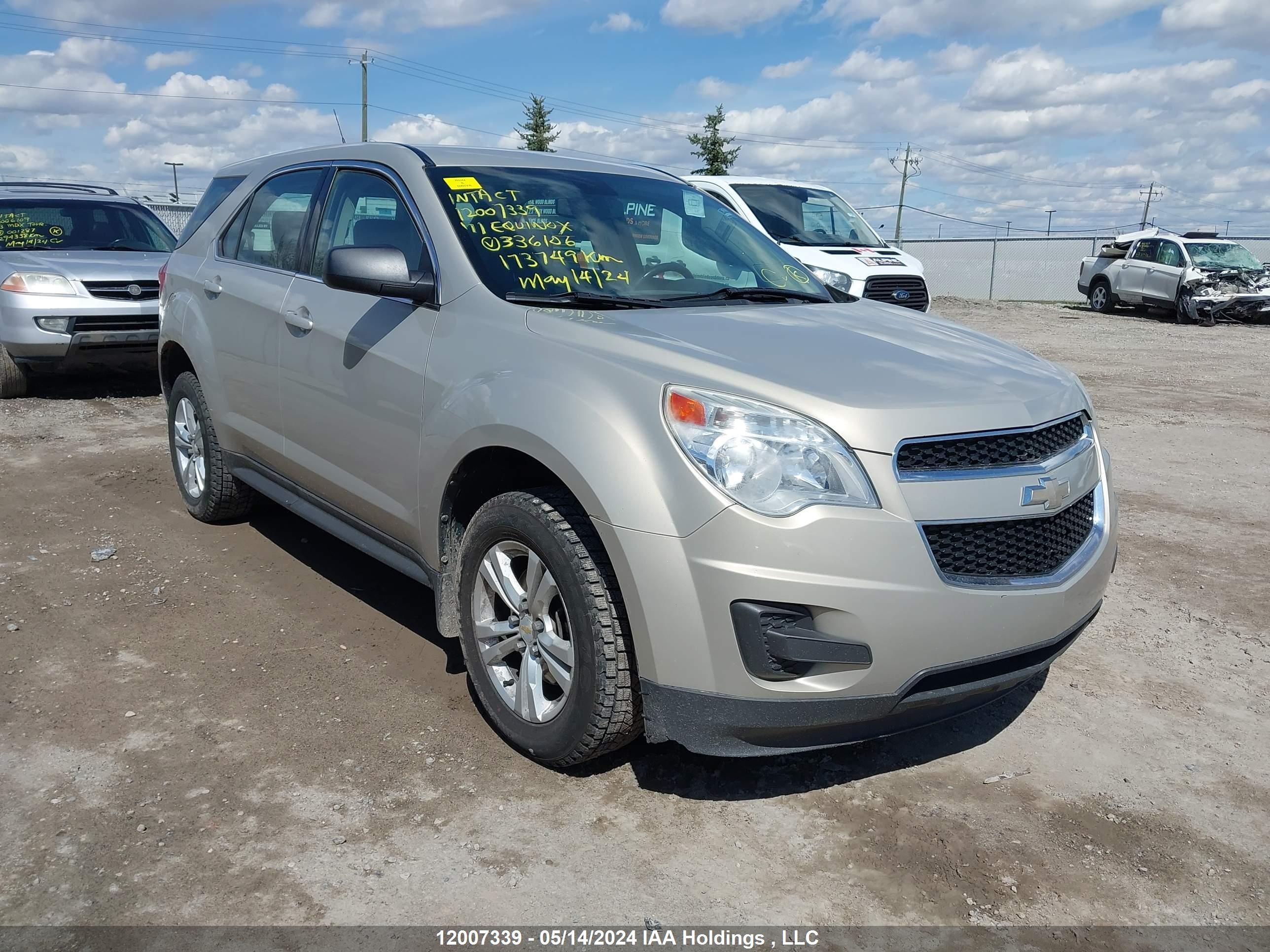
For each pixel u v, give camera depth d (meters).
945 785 3.07
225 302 4.55
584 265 3.52
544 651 2.97
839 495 2.55
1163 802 3.02
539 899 2.48
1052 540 2.93
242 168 5.06
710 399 2.62
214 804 2.82
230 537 5.07
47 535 5.06
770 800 2.95
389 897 2.47
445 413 3.14
